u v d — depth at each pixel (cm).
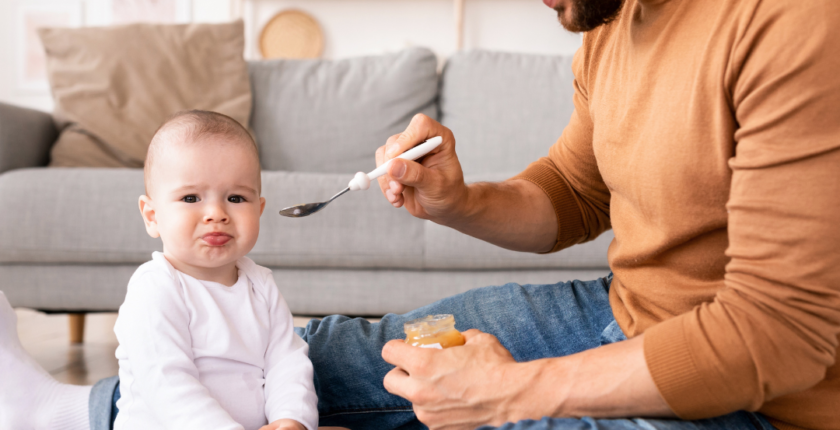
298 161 258
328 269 195
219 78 256
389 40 381
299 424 79
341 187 193
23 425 93
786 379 56
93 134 229
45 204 189
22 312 278
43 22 399
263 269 94
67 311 196
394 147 83
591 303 90
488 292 96
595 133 82
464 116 260
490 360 65
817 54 54
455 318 92
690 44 66
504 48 374
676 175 66
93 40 247
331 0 382
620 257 79
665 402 58
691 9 67
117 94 239
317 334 97
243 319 86
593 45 89
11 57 402
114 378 91
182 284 83
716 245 68
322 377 93
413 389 65
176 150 84
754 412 66
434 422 65
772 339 55
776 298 55
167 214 84
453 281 193
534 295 94
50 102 402
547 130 253
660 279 73
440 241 189
